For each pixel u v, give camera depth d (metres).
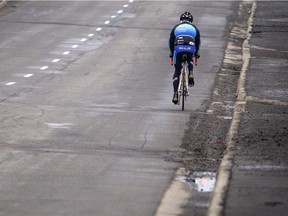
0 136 44.16
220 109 55.66
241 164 36.56
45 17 108.44
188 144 43.53
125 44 88.69
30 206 30.66
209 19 110.38
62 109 53.09
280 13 114.88
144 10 116.81
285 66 74.00
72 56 79.81
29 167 37.16
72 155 39.94
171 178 35.72
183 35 54.38
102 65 74.88
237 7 122.75
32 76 67.75
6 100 56.22
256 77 67.00
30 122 48.31
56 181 34.62
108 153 40.59
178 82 54.41
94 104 55.56
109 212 29.95
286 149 39.97
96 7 118.94
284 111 51.81
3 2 118.31
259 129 45.12
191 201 31.83
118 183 34.53
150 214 29.77
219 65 77.56
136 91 61.91
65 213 29.73
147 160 39.31
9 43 87.12
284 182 33.12
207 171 37.34
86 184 34.22
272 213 28.62
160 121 49.91
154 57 80.62
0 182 34.31
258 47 86.88
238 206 29.48
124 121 49.53
